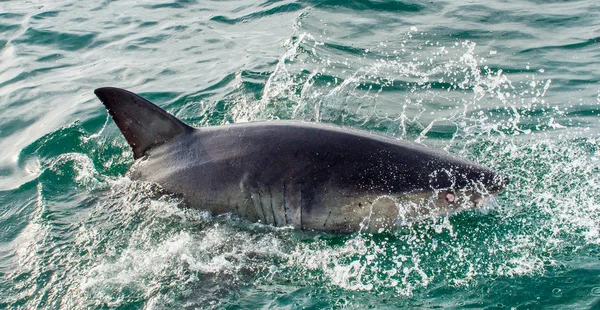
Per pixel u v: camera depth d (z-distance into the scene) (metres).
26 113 9.47
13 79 10.79
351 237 6.07
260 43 11.52
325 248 5.97
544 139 7.73
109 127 8.61
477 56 10.48
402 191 5.91
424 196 5.92
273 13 13.02
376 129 8.09
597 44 10.73
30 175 7.54
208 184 6.37
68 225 6.45
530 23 11.81
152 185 6.71
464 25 11.84
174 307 5.20
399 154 6.09
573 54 10.45
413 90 9.30
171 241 6.12
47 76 10.84
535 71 9.88
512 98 9.00
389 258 5.79
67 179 7.38
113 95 6.67
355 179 5.98
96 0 14.96
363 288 5.41
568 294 5.11
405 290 5.37
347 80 9.53
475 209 6.11
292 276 5.61
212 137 6.62
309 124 6.49
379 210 5.98
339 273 5.63
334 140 6.21
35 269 5.79
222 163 6.37
